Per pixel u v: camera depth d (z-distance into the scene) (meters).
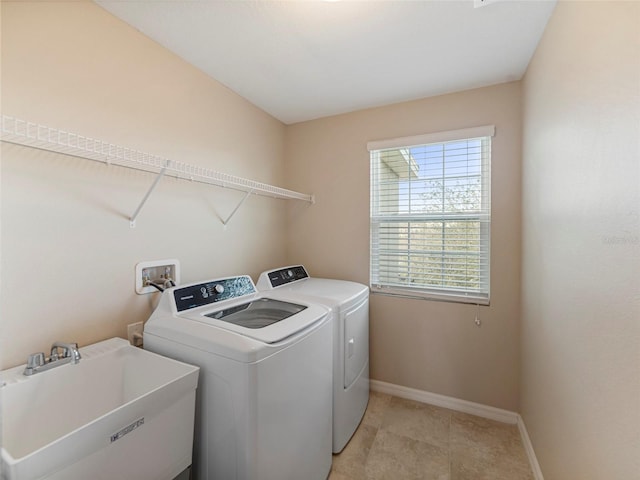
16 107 1.03
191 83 1.71
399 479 1.50
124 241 1.38
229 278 1.66
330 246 2.48
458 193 2.08
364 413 2.04
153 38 1.48
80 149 1.08
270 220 2.45
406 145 2.17
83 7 1.21
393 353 2.28
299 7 1.26
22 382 0.94
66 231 1.17
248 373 1.01
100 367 1.13
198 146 1.76
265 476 1.08
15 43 1.03
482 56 1.62
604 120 0.84
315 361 1.36
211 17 1.33
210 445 1.10
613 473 0.79
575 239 1.04
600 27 0.86
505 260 1.92
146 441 0.88
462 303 2.06
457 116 2.03
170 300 1.34
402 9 1.27
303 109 2.34
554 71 1.25
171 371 1.07
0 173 1.00
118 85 1.34
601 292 0.86
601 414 0.85
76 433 0.71
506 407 1.95
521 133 1.85
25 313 1.06
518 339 1.90
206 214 1.83
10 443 0.90
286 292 1.86
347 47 1.55
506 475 1.53
